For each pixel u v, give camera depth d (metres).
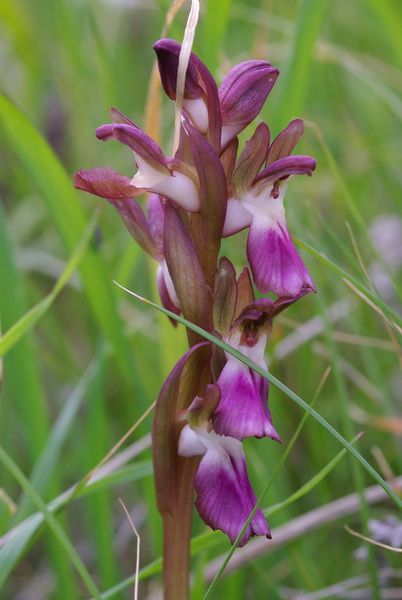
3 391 0.45
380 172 0.54
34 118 0.65
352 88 0.59
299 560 0.37
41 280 0.59
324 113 0.62
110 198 0.28
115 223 0.57
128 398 0.43
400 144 0.55
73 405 0.37
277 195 0.29
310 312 0.48
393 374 0.47
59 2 0.60
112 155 0.62
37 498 0.31
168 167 0.28
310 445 0.42
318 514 0.37
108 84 0.48
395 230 0.51
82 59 0.62
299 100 0.37
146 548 0.43
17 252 0.50
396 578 0.39
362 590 0.37
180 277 0.28
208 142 0.28
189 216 0.29
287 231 0.29
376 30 0.58
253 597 0.40
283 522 0.38
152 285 0.39
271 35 0.60
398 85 0.51
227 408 0.28
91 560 0.45
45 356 0.44
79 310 0.54
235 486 0.29
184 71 0.28
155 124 0.38
